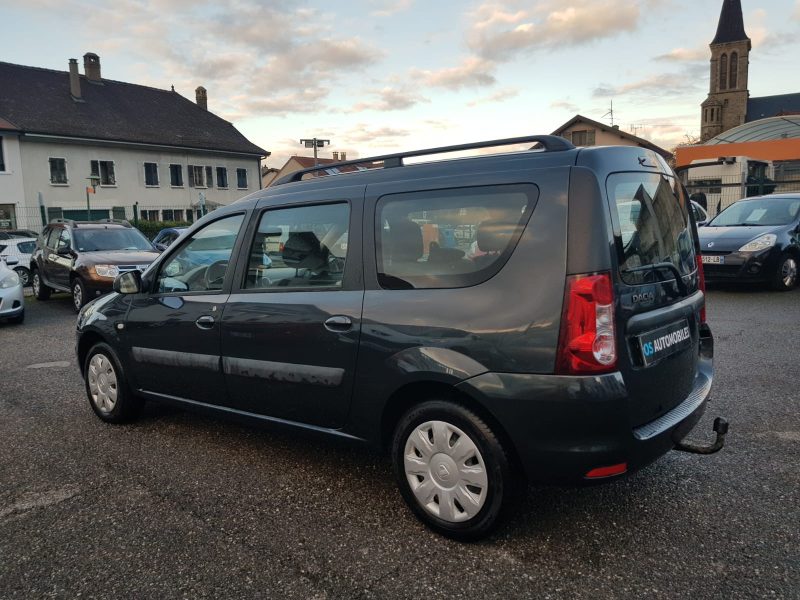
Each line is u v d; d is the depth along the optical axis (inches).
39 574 108.2
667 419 114.1
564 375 102.0
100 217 1557.6
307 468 151.2
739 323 299.9
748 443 156.3
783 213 418.3
